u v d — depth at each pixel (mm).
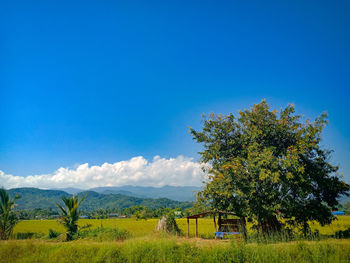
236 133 22406
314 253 9383
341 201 19953
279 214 18641
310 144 18828
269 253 9398
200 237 22422
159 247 10609
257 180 18047
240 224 20422
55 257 10914
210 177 20328
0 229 20359
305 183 17719
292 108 21172
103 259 10461
